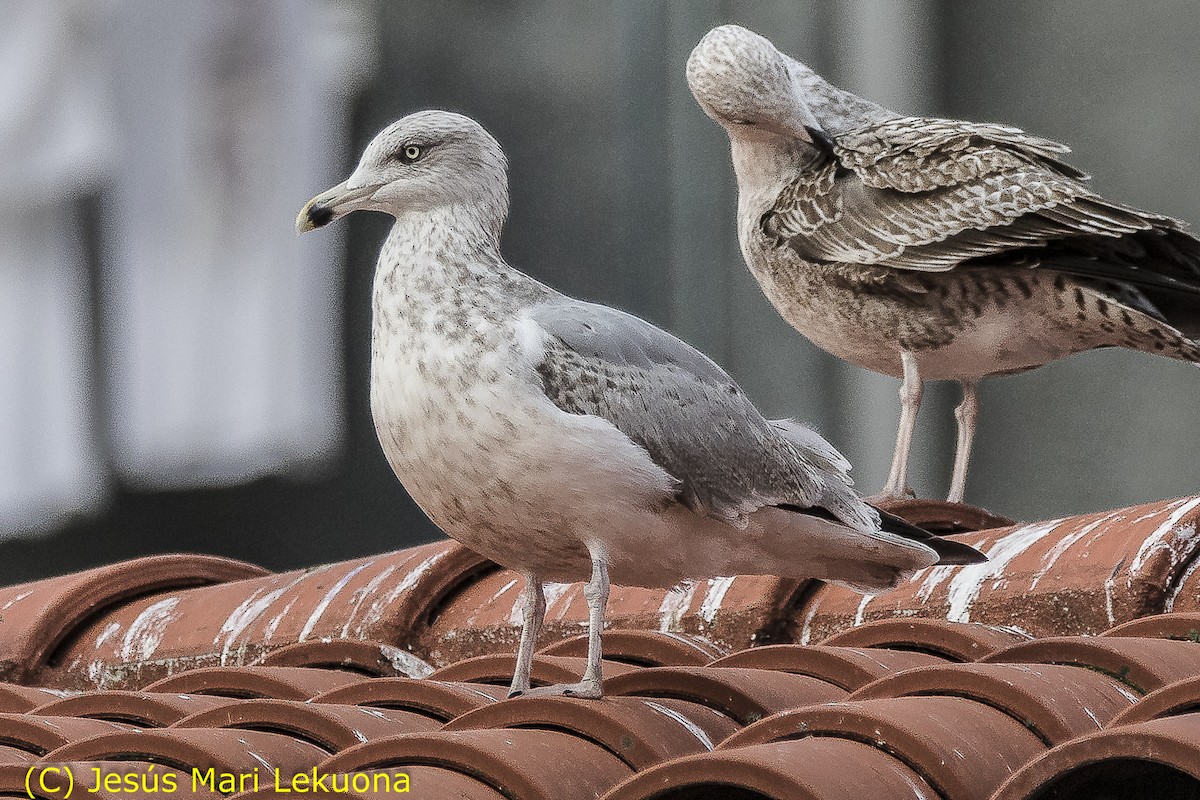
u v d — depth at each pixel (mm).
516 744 6676
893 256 11320
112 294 26172
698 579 8102
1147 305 11078
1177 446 21688
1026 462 22500
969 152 11461
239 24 26188
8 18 26047
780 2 23984
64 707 8375
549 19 26312
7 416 25781
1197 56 22031
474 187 7980
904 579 8375
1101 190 22500
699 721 7141
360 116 26453
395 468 7684
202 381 25984
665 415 7559
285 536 25953
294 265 26141
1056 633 8539
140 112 26109
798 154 11953
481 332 7477
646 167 25797
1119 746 5816
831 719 6535
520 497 7387
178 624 10719
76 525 26188
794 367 24516
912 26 23188
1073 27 22719
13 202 26109
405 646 10062
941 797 6242
